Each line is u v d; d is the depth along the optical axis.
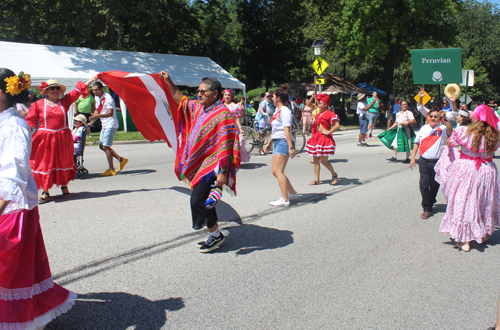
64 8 24.25
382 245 4.72
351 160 11.38
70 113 15.48
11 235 2.44
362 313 3.20
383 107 29.81
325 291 3.55
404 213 6.09
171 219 5.50
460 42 47.06
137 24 29.44
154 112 6.07
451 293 3.55
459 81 10.45
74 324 2.97
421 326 3.03
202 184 4.21
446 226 4.79
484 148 4.55
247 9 32.31
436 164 5.49
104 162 10.61
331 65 46.00
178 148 4.76
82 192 7.07
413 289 3.62
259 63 33.34
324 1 30.86
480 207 4.60
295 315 3.16
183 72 20.17
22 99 2.57
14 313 2.48
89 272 3.84
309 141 8.00
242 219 5.65
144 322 3.02
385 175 9.06
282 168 6.32
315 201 6.71
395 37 28.09
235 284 3.66
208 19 35.50
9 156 2.36
